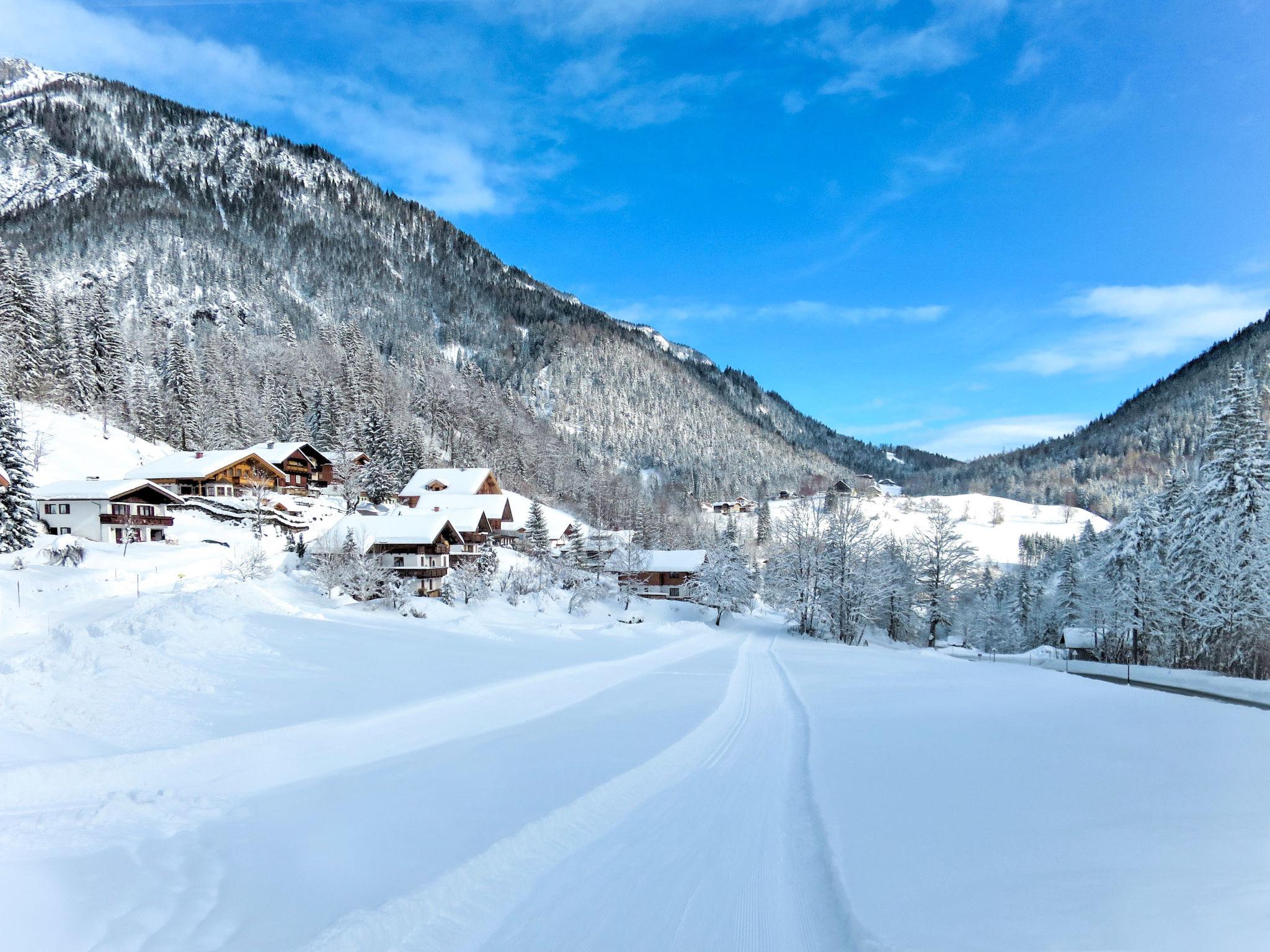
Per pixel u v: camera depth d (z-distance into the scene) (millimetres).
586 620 55062
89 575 39688
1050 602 70438
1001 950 4832
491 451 133500
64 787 9219
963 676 29047
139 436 89000
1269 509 35656
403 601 41719
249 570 45188
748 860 7996
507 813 9062
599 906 6758
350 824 8469
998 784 10273
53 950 5219
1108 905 5344
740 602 71562
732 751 13898
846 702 20578
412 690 18156
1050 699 21484
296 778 10555
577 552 77812
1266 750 12578
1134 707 19406
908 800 9750
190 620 21109
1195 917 4832
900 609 63656
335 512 80562
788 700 21188
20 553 42344
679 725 16062
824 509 65812
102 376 89250
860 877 7004
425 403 144750
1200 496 39562
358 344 135125
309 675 18625
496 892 6961
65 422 79438
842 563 59188
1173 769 10945
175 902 6168
